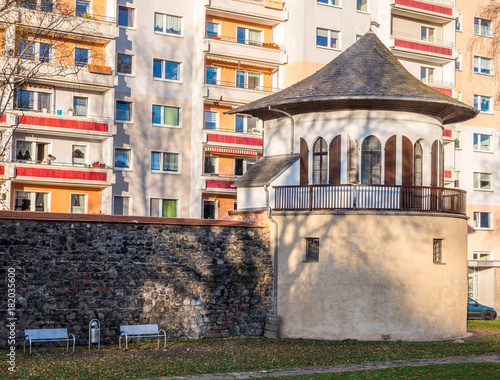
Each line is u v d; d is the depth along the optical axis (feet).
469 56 198.80
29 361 69.56
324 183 96.99
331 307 91.35
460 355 75.41
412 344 85.76
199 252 90.79
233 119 170.30
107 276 84.43
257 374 63.31
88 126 148.15
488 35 202.69
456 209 98.07
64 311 81.46
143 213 157.89
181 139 163.43
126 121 156.46
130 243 86.28
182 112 163.73
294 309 93.66
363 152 95.55
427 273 92.48
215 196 165.99
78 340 81.97
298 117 99.81
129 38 157.07
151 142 159.33
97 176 148.15
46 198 147.33
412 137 96.58
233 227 93.66
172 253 88.94
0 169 139.13
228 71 170.30
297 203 95.45
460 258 97.71
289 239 94.94
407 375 60.75
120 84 155.63
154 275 87.40
